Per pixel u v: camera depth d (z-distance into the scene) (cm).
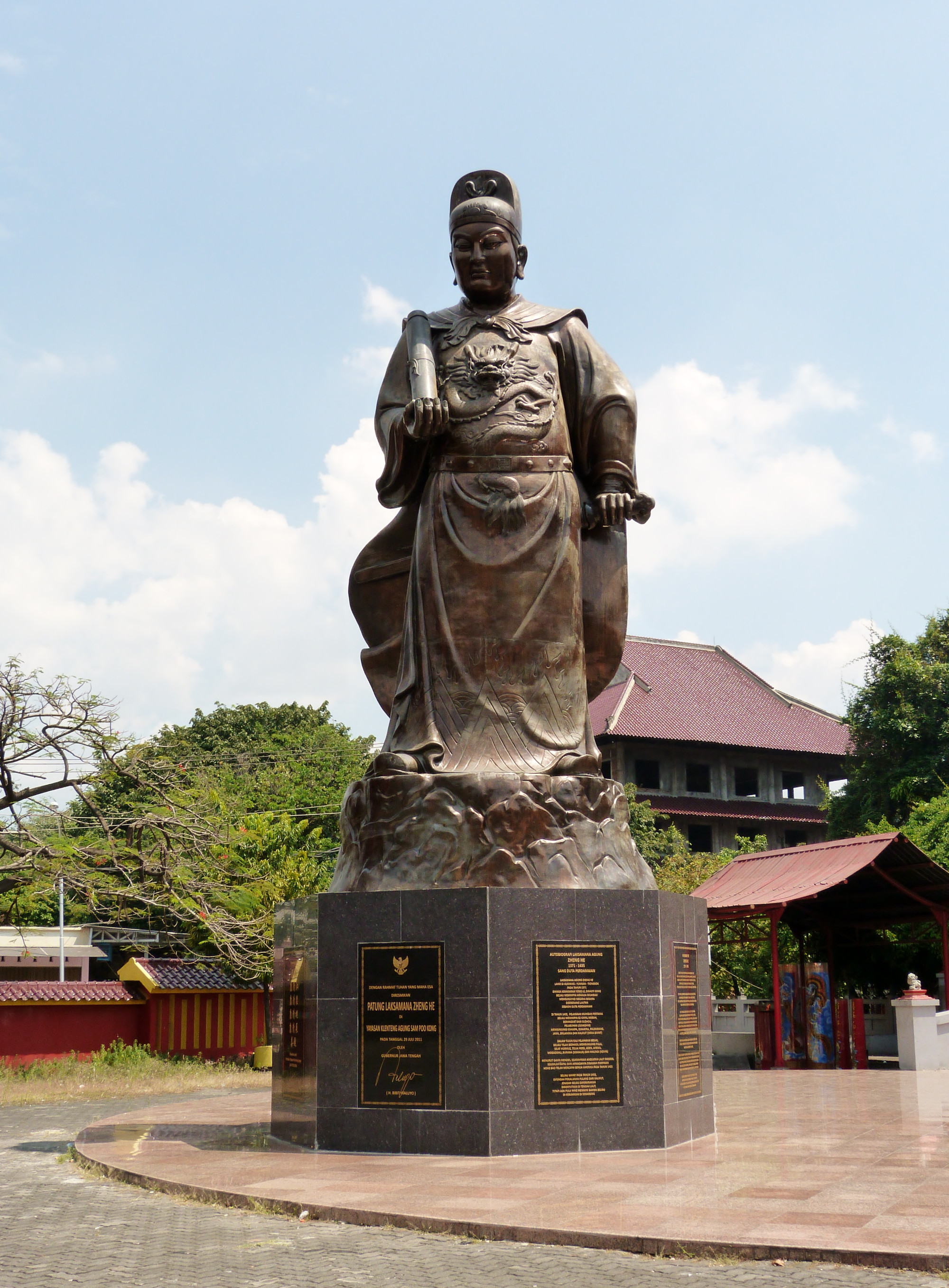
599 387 1349
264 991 3228
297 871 3169
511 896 1088
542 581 1281
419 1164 1002
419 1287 644
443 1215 789
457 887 1135
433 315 1384
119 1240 775
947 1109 1434
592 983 1091
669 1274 662
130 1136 1266
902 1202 816
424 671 1279
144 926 3984
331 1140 1091
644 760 5072
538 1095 1056
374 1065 1088
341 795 5122
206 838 3003
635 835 4184
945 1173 934
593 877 1180
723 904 2564
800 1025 2444
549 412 1313
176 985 3083
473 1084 1050
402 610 1391
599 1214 783
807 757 5381
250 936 2892
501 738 1246
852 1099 1588
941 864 2944
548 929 1091
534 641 1275
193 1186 917
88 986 3091
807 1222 754
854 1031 2403
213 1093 2364
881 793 4222
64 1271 695
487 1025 1055
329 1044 1109
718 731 5172
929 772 4112
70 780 2853
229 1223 821
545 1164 991
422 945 1091
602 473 1352
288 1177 952
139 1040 3117
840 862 2556
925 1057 2188
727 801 5134
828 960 2895
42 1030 2994
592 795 1223
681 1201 824
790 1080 1977
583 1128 1060
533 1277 659
